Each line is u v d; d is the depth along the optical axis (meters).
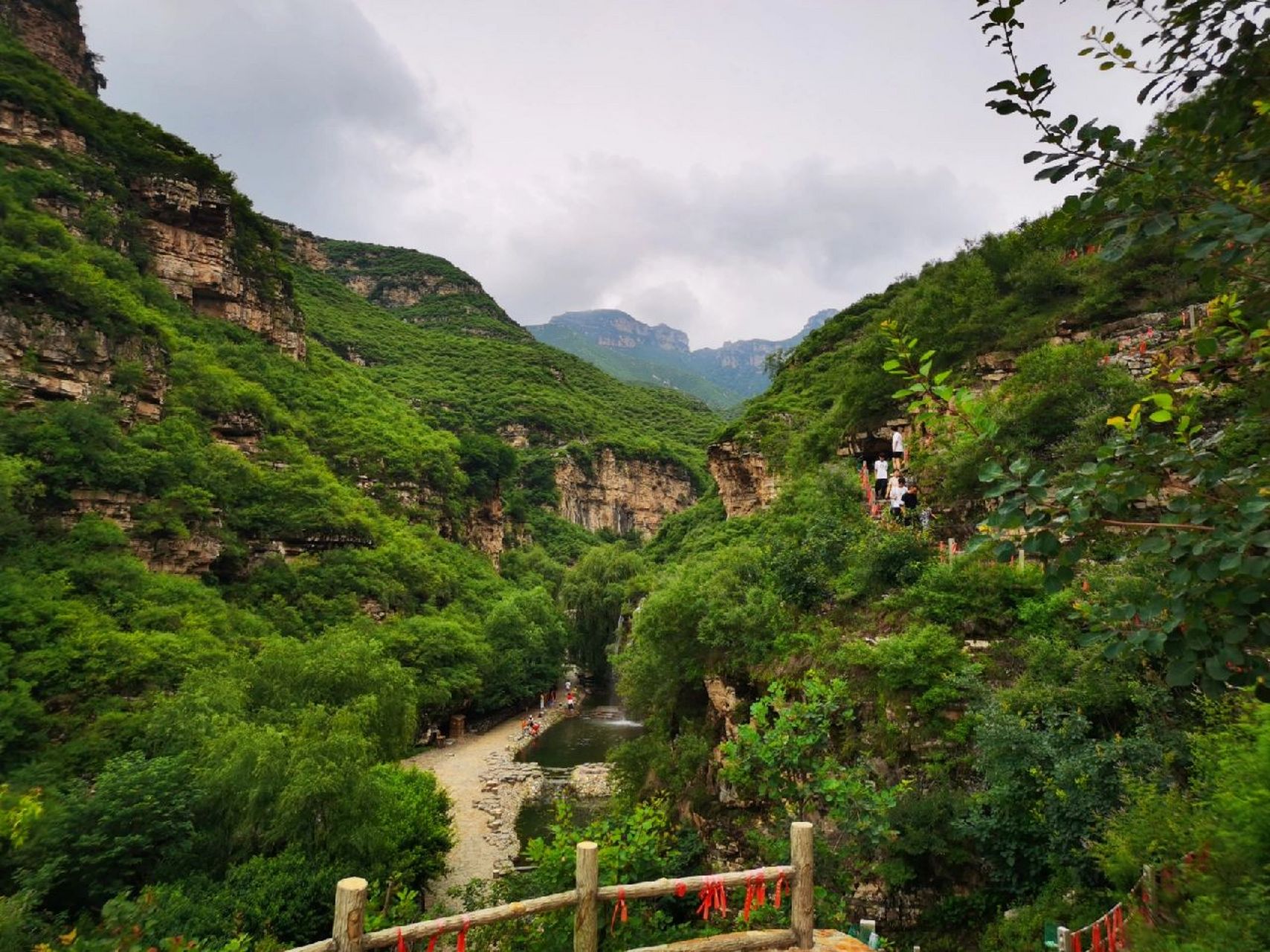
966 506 22.73
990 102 4.74
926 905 13.94
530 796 39.59
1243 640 4.05
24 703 26.70
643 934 10.98
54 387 43.12
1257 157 4.19
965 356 29.77
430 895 27.09
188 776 21.81
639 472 154.25
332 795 21.78
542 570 101.25
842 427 36.78
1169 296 24.27
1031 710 14.24
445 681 51.12
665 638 25.91
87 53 86.25
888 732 16.59
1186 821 9.51
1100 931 8.76
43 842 18.14
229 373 62.31
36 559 36.38
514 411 143.50
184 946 15.40
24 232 46.84
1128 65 4.99
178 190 66.62
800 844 7.66
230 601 48.34
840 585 21.89
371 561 60.59
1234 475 4.29
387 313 181.88
